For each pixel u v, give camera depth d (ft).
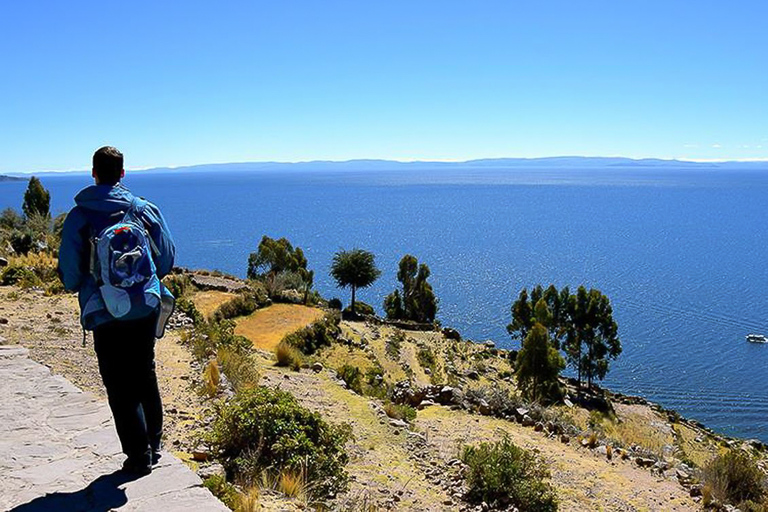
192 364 36.99
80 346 34.45
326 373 55.31
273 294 124.98
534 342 112.68
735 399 188.14
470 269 447.01
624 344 254.06
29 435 15.71
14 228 90.63
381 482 27.40
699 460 86.38
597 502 32.24
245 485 19.02
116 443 15.33
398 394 53.72
